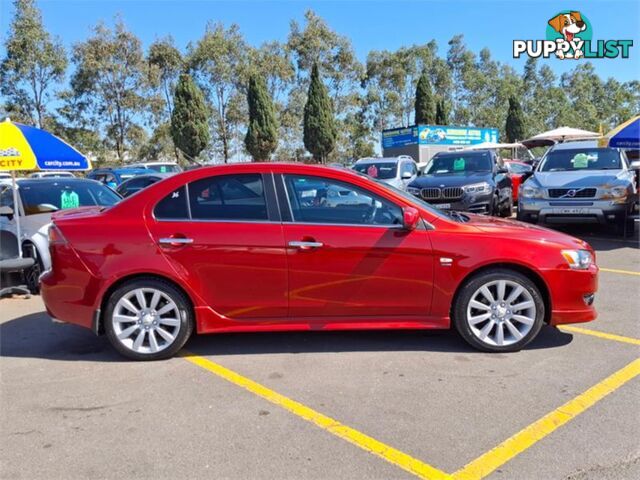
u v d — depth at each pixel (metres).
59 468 2.95
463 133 36.62
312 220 4.39
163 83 37.25
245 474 2.86
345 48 38.47
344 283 4.36
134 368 4.32
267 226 4.35
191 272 4.33
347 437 3.20
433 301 4.40
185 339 4.46
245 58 36.66
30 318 5.87
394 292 4.38
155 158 38.28
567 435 3.16
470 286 4.38
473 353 4.46
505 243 4.33
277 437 3.22
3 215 7.49
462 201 11.02
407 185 12.24
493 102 49.50
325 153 34.22
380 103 42.44
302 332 5.09
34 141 6.72
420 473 2.84
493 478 2.79
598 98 57.69
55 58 33.50
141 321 4.42
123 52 35.25
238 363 4.38
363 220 4.40
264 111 33.16
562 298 4.37
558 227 11.39
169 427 3.36
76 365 4.43
